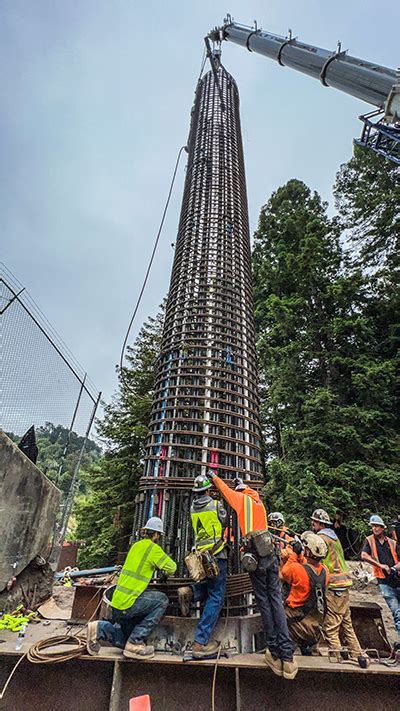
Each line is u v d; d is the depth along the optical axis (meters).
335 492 10.05
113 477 14.60
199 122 10.53
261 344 15.98
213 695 2.54
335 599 3.69
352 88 9.69
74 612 4.07
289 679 2.66
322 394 11.88
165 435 4.23
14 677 2.80
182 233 7.07
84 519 15.22
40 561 4.71
